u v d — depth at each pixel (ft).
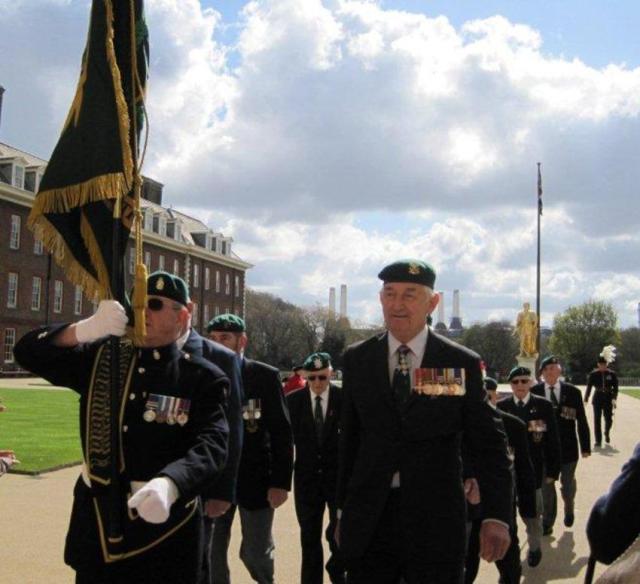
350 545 13.21
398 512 13.14
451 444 13.39
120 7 12.67
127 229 12.26
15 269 174.60
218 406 11.93
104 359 12.17
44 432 56.90
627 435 71.10
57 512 30.22
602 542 7.63
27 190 177.99
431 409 13.23
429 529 12.86
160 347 12.13
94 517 11.47
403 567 13.08
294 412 22.29
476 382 13.66
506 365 302.45
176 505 11.43
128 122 12.01
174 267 236.22
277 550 26.81
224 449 11.43
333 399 22.24
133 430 11.60
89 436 11.75
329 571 21.79
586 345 316.60
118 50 12.60
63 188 12.01
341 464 14.29
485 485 13.29
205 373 12.14
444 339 14.02
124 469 11.48
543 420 27.94
